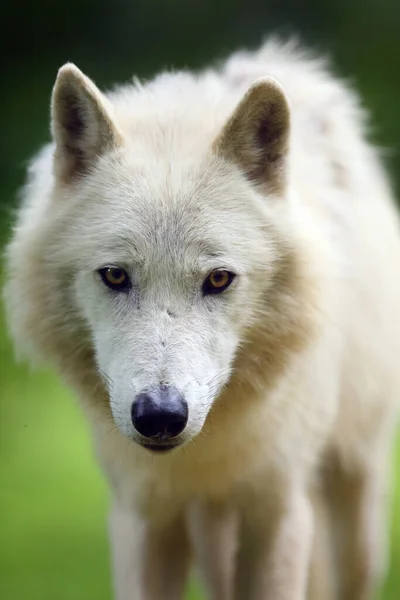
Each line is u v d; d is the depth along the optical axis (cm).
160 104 909
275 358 872
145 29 2861
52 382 1991
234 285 825
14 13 2844
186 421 771
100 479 1753
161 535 977
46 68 2831
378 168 1184
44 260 857
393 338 1114
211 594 1015
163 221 816
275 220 849
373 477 1151
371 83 2795
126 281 817
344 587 1167
